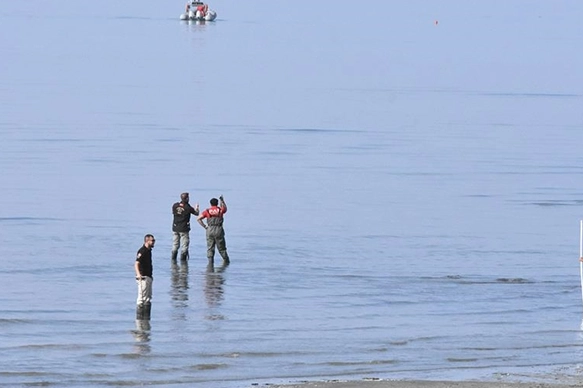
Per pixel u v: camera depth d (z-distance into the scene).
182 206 101.12
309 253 109.06
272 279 94.25
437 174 178.75
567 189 164.88
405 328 74.94
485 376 59.62
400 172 180.38
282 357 64.94
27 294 86.19
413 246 115.56
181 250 101.75
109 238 116.44
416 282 94.44
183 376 59.50
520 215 140.12
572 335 72.88
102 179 163.38
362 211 140.00
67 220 128.25
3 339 69.44
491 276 98.50
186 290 88.25
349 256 108.00
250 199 148.25
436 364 63.41
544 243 119.56
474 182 170.25
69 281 92.25
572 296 88.62
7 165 175.00
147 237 75.69
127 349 66.56
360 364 63.12
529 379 58.62
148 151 198.75
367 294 88.31
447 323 77.00
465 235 123.94
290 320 77.19
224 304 82.62
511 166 191.12
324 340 70.19
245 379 58.78
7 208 136.25
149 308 76.00
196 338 70.25
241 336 71.12
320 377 59.56
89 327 73.62
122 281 92.50
